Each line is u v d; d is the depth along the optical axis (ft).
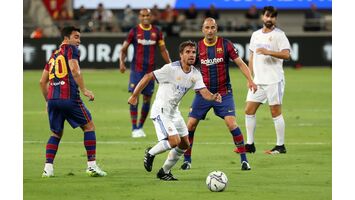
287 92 279.90
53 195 111.96
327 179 124.47
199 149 158.92
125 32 387.14
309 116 217.36
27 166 137.69
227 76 137.80
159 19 394.11
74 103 124.26
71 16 398.42
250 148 154.20
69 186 118.32
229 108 136.36
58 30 392.47
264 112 228.84
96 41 359.66
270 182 121.90
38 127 192.24
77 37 124.47
